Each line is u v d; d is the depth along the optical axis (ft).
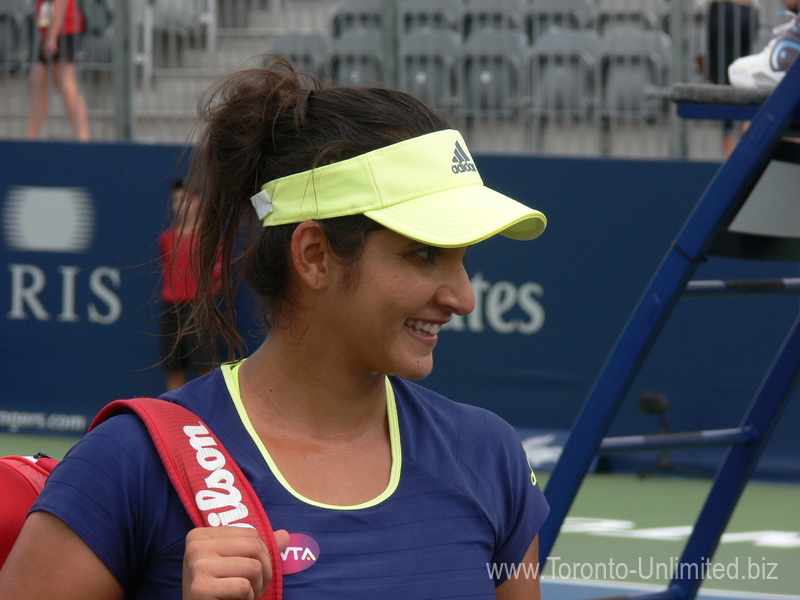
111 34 84.07
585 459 27.81
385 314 13.35
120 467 12.73
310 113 13.93
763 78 29.81
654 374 73.61
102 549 12.43
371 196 13.16
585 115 77.71
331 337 13.78
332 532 13.19
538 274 75.66
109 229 81.61
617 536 59.47
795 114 26.35
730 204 26.48
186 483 12.69
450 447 14.99
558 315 75.46
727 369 72.23
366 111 13.71
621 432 74.49
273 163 14.02
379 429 14.66
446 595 13.39
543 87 78.18
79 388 83.05
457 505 14.20
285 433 13.98
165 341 65.51
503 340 76.48
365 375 14.10
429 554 13.56
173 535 12.73
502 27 80.18
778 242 29.71
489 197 13.79
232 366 14.65
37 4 82.48
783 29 30.07
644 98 76.18
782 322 71.15
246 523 12.55
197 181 14.90
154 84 83.46
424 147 13.56
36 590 12.30
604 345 74.74
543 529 28.12
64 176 81.97
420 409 15.11
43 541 12.39
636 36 77.05
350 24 83.51
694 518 63.41
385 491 13.89
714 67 69.51
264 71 14.60
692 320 72.69
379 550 13.28
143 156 80.43
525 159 75.00
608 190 74.02
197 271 14.98
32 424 83.82
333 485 13.74
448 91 79.97
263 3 82.53
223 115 14.51
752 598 49.16
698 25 79.41
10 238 83.30
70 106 83.25
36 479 14.89
